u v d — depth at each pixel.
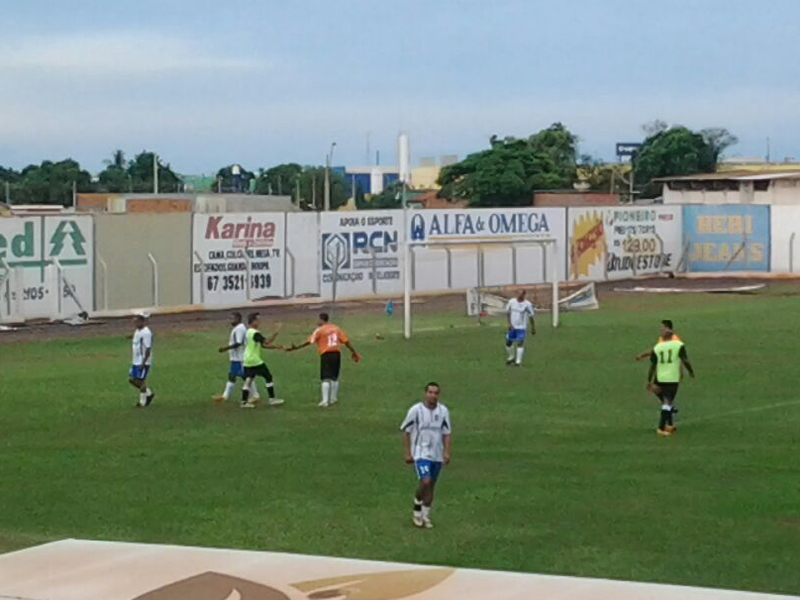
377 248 59.12
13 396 30.09
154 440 24.83
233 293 54.59
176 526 18.50
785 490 20.30
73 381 32.59
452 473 21.75
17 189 115.00
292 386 31.50
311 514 19.16
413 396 29.92
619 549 17.05
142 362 28.48
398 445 24.27
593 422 26.44
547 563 16.39
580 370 34.16
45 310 48.72
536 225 63.88
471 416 27.16
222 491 20.66
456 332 43.72
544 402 28.97
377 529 18.25
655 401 29.02
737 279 69.31
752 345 39.12
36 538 17.77
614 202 93.25
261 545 17.45
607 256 67.50
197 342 41.84
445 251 60.81
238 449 23.95
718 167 121.12
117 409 28.27
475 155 105.50
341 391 30.69
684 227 71.44
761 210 70.62
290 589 11.58
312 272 57.09
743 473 21.56
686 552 16.86
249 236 55.00
